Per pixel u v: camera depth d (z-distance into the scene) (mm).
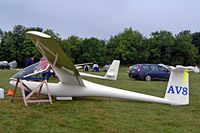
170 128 5852
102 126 5762
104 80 19531
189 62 83000
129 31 81000
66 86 8789
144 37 84438
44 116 6457
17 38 72562
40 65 8883
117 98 8977
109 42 82562
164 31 84500
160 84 16766
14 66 45562
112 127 5723
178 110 7734
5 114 6527
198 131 5730
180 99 8422
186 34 93562
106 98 9414
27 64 12414
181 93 8422
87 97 9484
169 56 81562
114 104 8305
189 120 6613
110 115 6781
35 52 66188
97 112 7086
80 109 7395
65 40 77875
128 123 6094
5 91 10578
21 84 8352
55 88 8742
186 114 7262
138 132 5465
